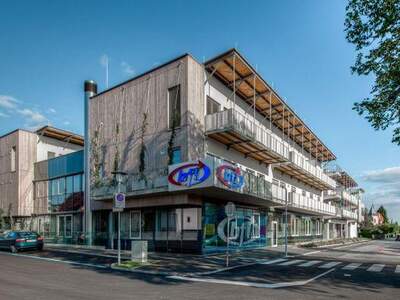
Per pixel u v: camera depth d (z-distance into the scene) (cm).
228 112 2052
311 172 3631
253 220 2655
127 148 2328
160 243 2155
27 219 3366
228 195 2089
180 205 2092
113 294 904
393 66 1151
